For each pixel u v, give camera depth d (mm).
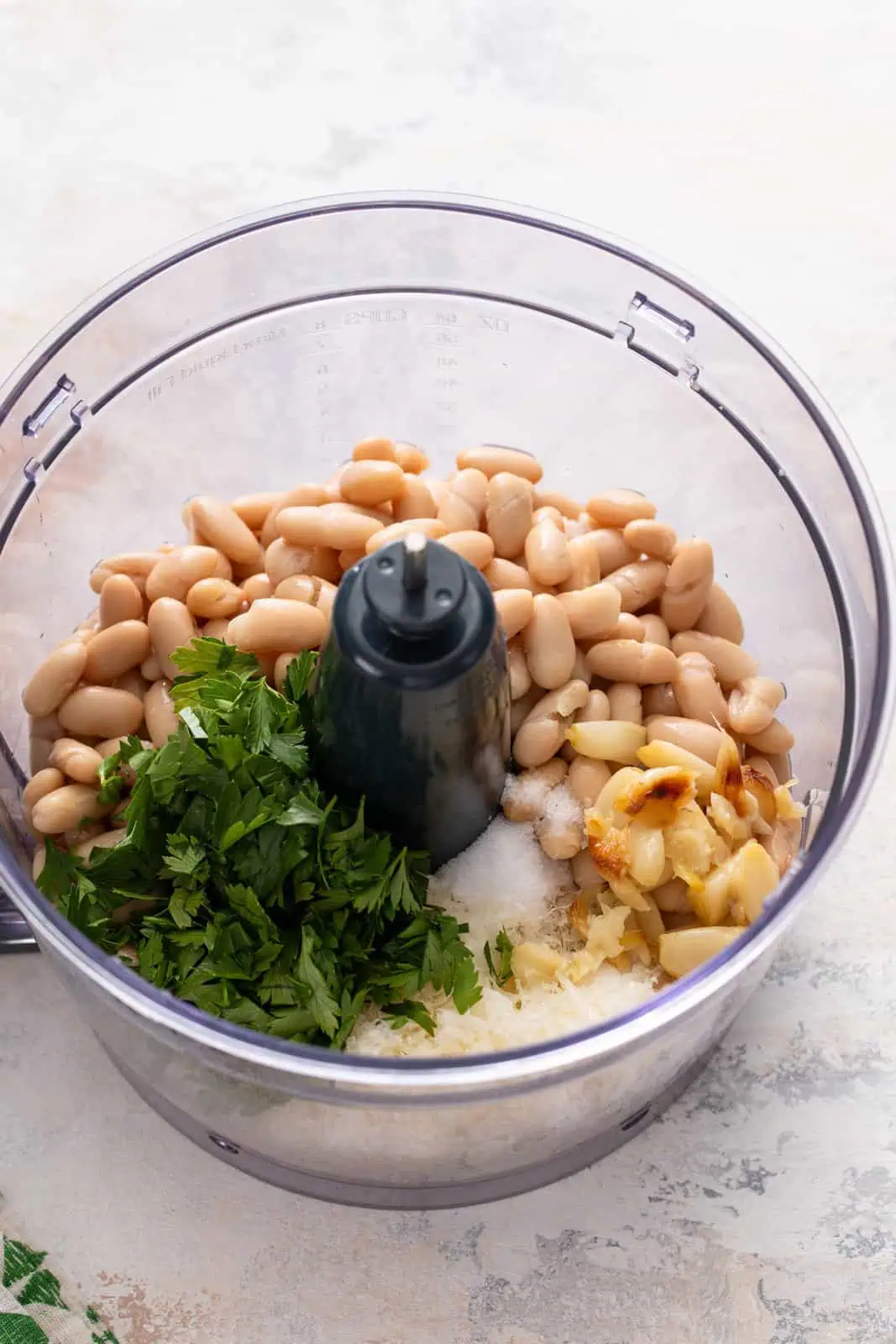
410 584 380
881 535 428
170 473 481
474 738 406
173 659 429
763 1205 431
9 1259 422
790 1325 421
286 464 488
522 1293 423
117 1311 419
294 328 478
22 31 564
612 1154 436
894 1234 428
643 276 461
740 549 470
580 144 552
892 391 517
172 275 457
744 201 545
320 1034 403
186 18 568
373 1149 417
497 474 461
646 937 429
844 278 534
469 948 422
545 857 435
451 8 571
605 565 460
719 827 429
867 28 572
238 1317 420
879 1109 440
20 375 440
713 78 563
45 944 403
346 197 462
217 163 545
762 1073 444
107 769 431
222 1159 434
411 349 487
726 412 465
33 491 453
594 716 440
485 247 469
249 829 396
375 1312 421
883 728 408
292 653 437
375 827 424
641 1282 424
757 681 451
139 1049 412
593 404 486
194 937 403
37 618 460
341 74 561
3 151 545
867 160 552
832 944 455
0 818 423
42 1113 437
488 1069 374
